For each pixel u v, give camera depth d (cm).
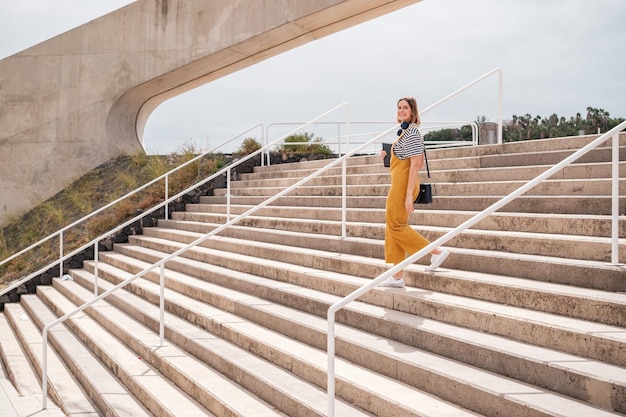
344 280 615
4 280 1405
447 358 441
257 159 1564
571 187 629
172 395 561
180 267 966
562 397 355
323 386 476
